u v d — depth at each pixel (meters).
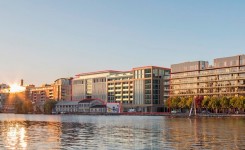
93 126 104.06
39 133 74.81
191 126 100.62
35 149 47.31
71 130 85.50
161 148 48.97
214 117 185.38
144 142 56.28
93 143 54.78
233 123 118.19
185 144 53.34
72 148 48.66
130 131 81.44
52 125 111.31
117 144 53.62
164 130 84.12
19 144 52.75
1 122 137.00
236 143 54.38
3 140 58.50
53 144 53.06
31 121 148.62
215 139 60.66
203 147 49.72
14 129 89.25
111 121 144.12
